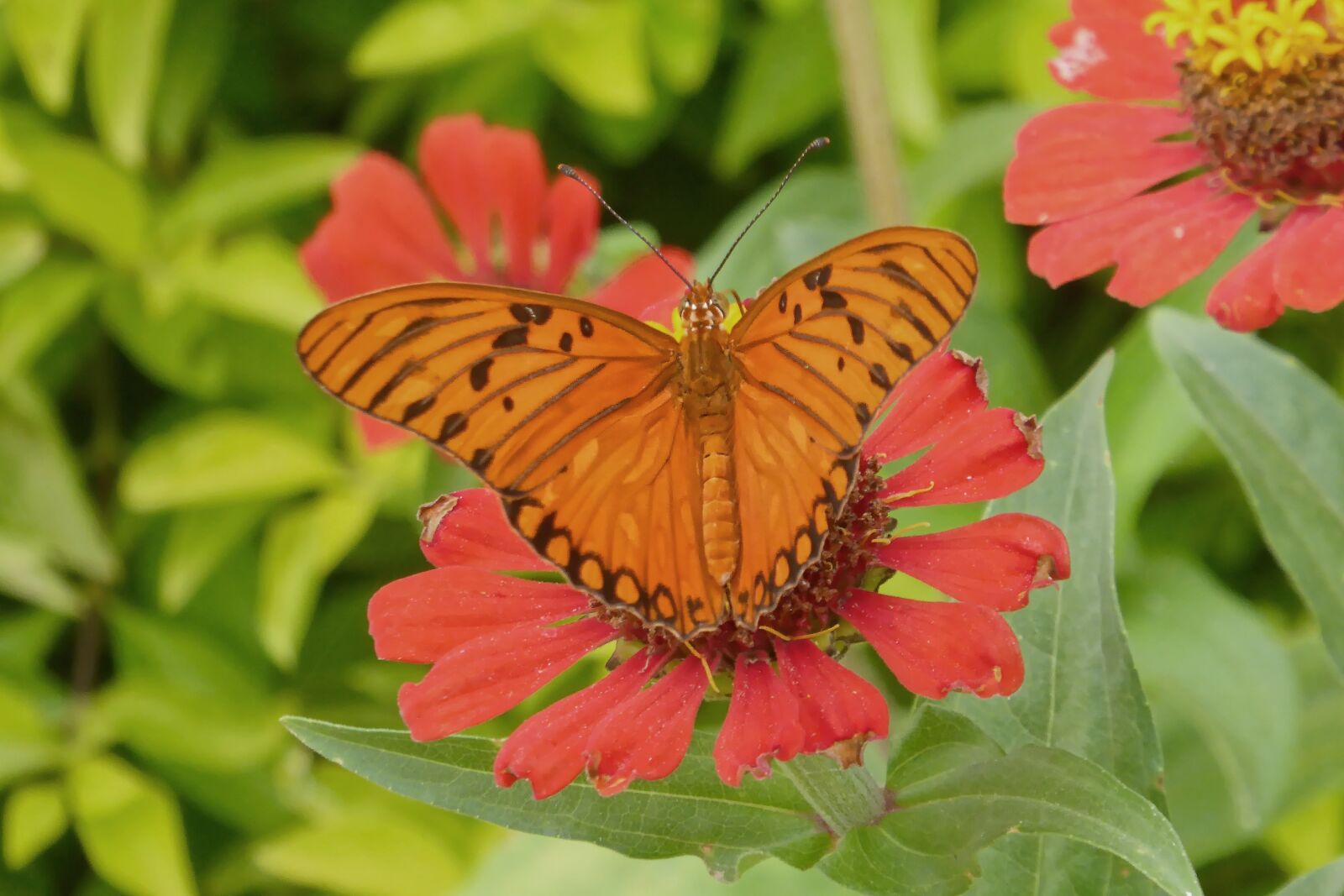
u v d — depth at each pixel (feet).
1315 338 2.65
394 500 2.60
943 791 1.90
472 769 1.93
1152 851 1.85
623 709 1.90
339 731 1.92
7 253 2.53
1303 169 2.00
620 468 1.90
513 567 1.96
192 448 2.59
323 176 2.66
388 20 2.58
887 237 1.84
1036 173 2.03
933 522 2.30
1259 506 2.02
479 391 1.88
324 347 1.85
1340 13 1.99
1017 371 2.38
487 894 2.30
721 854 1.93
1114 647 1.96
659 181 3.05
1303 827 2.35
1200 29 2.01
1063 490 1.98
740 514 1.90
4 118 2.68
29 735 2.57
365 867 2.45
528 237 2.32
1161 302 2.33
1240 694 2.23
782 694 1.89
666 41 2.65
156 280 2.60
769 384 1.90
